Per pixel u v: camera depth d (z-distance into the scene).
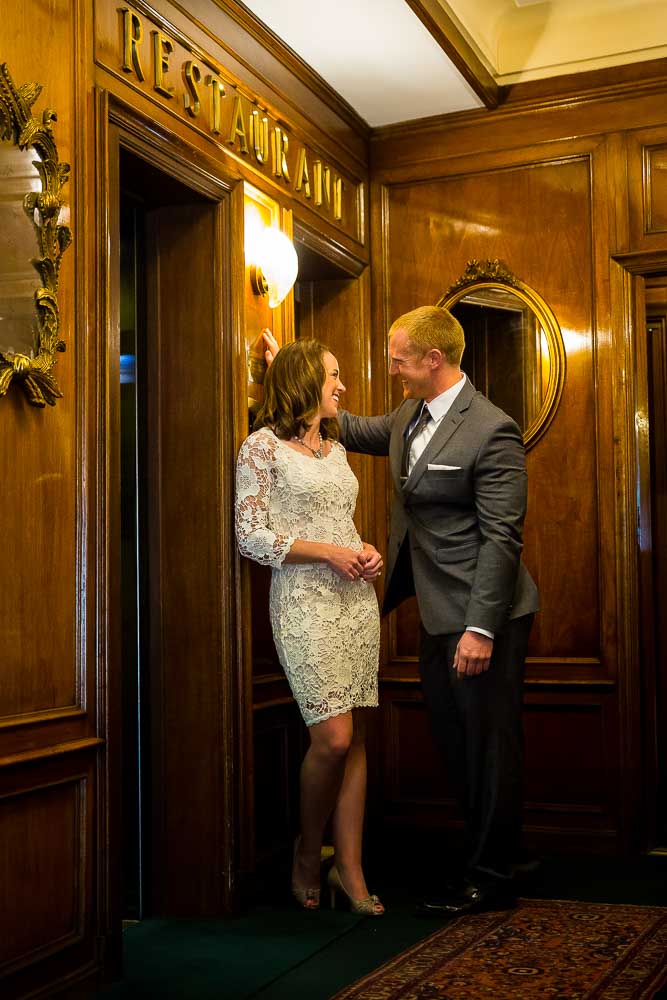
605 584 4.71
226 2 3.88
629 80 4.79
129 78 3.34
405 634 5.07
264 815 4.12
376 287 5.18
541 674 4.78
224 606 3.66
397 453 3.79
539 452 4.87
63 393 2.93
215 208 3.77
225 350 3.73
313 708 3.47
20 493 2.77
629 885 3.98
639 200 4.77
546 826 4.73
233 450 3.69
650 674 4.71
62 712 2.87
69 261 2.98
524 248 4.95
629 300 4.75
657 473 4.85
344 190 4.99
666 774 4.76
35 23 2.91
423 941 3.21
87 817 2.94
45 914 2.78
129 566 3.73
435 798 4.94
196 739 3.67
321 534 3.55
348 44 4.35
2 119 2.69
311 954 3.16
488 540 3.49
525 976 2.87
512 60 4.96
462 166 5.07
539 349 4.88
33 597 2.80
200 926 3.50
